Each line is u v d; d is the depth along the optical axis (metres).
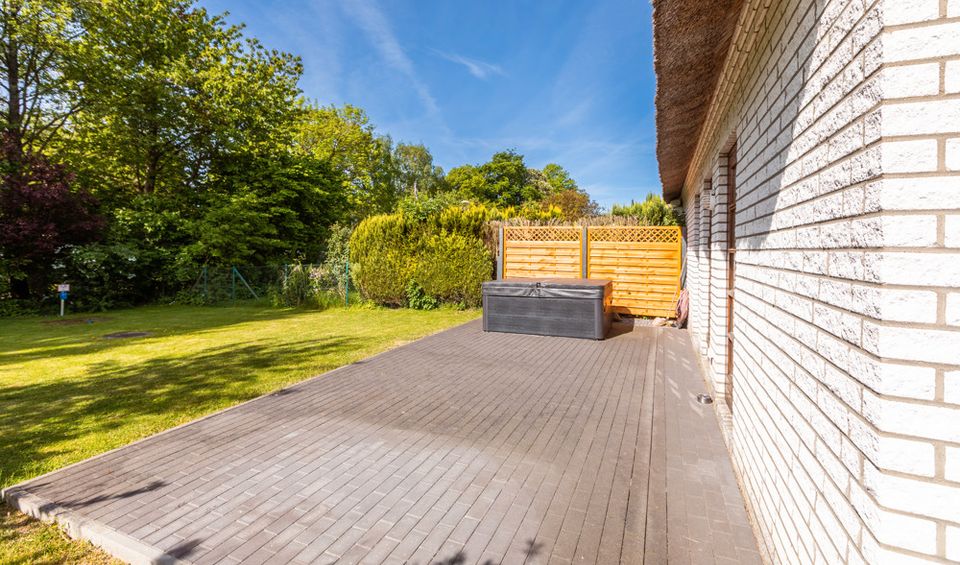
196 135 16.09
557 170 46.94
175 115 15.08
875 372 1.15
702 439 3.41
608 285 7.83
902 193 1.11
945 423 1.06
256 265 16.94
